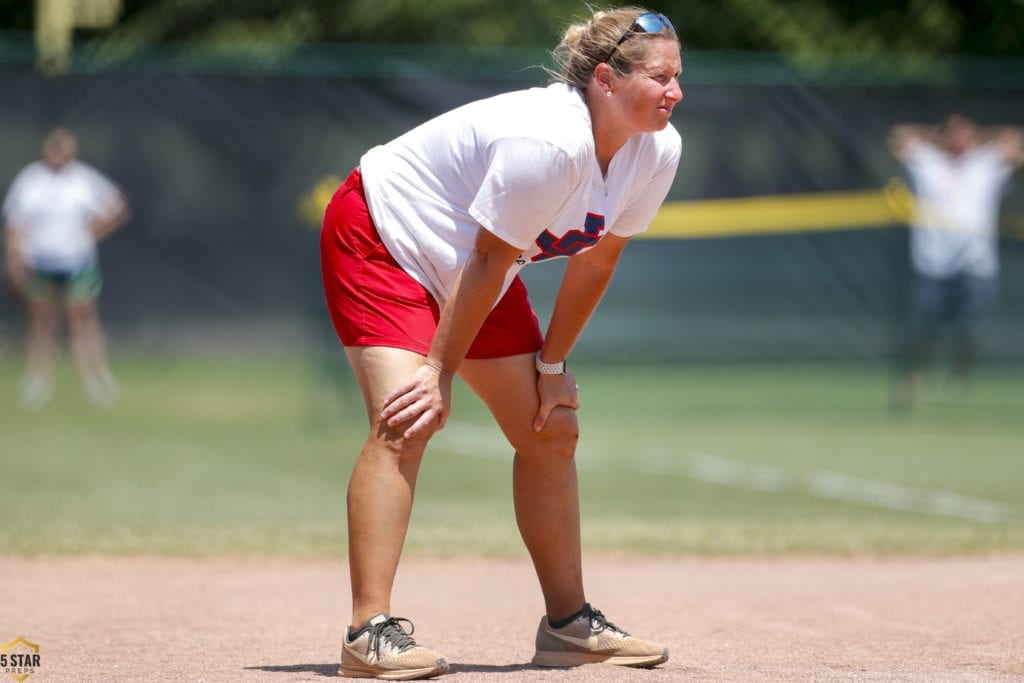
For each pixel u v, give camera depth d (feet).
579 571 49.88
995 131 162.61
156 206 161.48
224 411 150.30
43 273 156.35
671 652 53.67
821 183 161.17
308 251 160.97
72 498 99.50
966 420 152.15
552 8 195.11
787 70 161.07
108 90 160.35
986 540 85.97
